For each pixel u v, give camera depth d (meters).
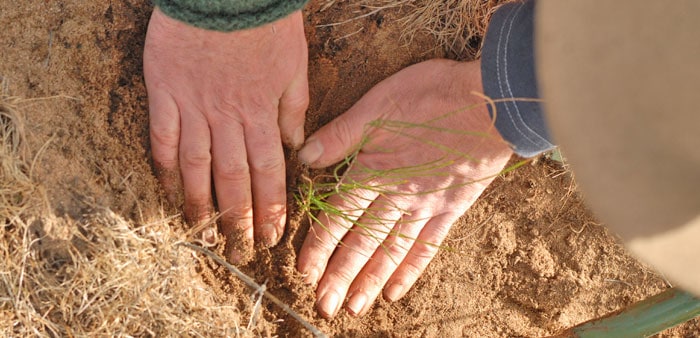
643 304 0.77
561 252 0.88
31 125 0.72
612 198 0.54
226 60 0.73
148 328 0.72
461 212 0.83
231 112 0.75
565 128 0.54
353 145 0.81
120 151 0.74
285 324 0.78
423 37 0.84
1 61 0.73
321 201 0.80
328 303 0.79
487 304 0.85
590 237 0.88
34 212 0.70
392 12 0.84
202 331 0.74
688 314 0.76
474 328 0.84
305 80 0.78
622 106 0.52
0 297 0.69
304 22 0.82
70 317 0.70
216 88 0.74
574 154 0.55
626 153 0.53
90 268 0.70
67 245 0.70
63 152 0.72
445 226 0.83
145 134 0.75
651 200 0.54
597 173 0.54
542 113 0.72
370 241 0.80
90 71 0.75
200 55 0.73
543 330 0.86
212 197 0.78
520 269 0.86
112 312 0.71
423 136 0.80
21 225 0.70
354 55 0.83
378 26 0.84
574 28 0.54
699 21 0.49
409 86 0.81
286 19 0.73
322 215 0.80
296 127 0.79
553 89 0.55
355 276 0.80
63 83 0.74
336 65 0.83
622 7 0.52
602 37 0.53
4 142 0.70
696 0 0.49
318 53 0.82
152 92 0.75
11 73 0.73
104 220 0.71
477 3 0.85
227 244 0.77
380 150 0.81
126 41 0.76
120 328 0.71
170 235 0.74
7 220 0.70
